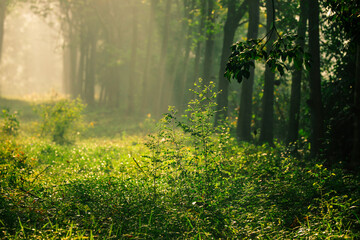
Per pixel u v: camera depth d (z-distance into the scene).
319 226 6.12
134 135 21.92
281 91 19.81
